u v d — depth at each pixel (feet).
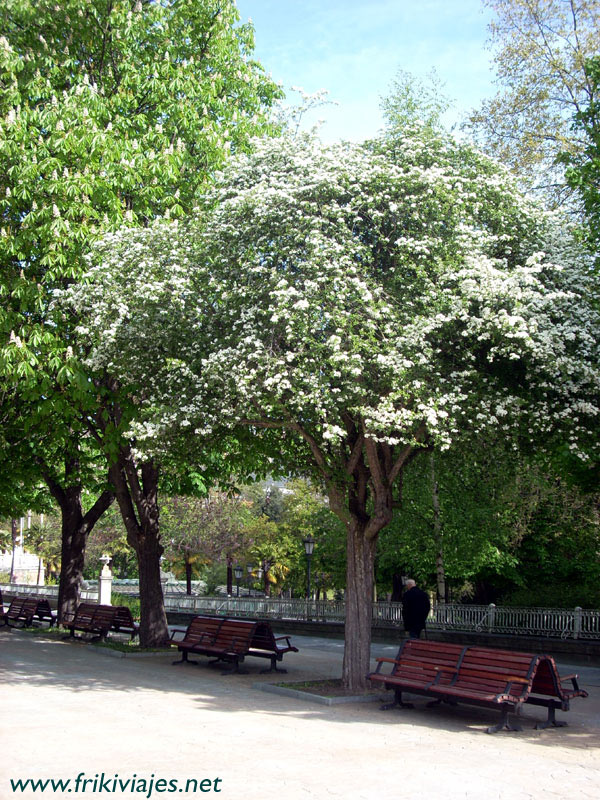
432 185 37.91
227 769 23.88
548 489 73.97
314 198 38.96
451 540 76.89
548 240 43.16
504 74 77.30
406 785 22.38
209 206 49.47
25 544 188.44
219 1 61.72
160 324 41.57
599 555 85.61
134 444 56.54
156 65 57.21
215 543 139.74
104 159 51.08
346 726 31.22
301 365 35.45
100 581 85.20
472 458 48.52
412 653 36.76
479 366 39.52
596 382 37.96
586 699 40.96
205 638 51.85
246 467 57.41
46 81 54.39
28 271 51.44
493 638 65.57
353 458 40.81
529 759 26.13
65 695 38.17
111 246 45.27
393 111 68.39
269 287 37.83
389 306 36.17
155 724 30.86
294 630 85.10
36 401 53.52
